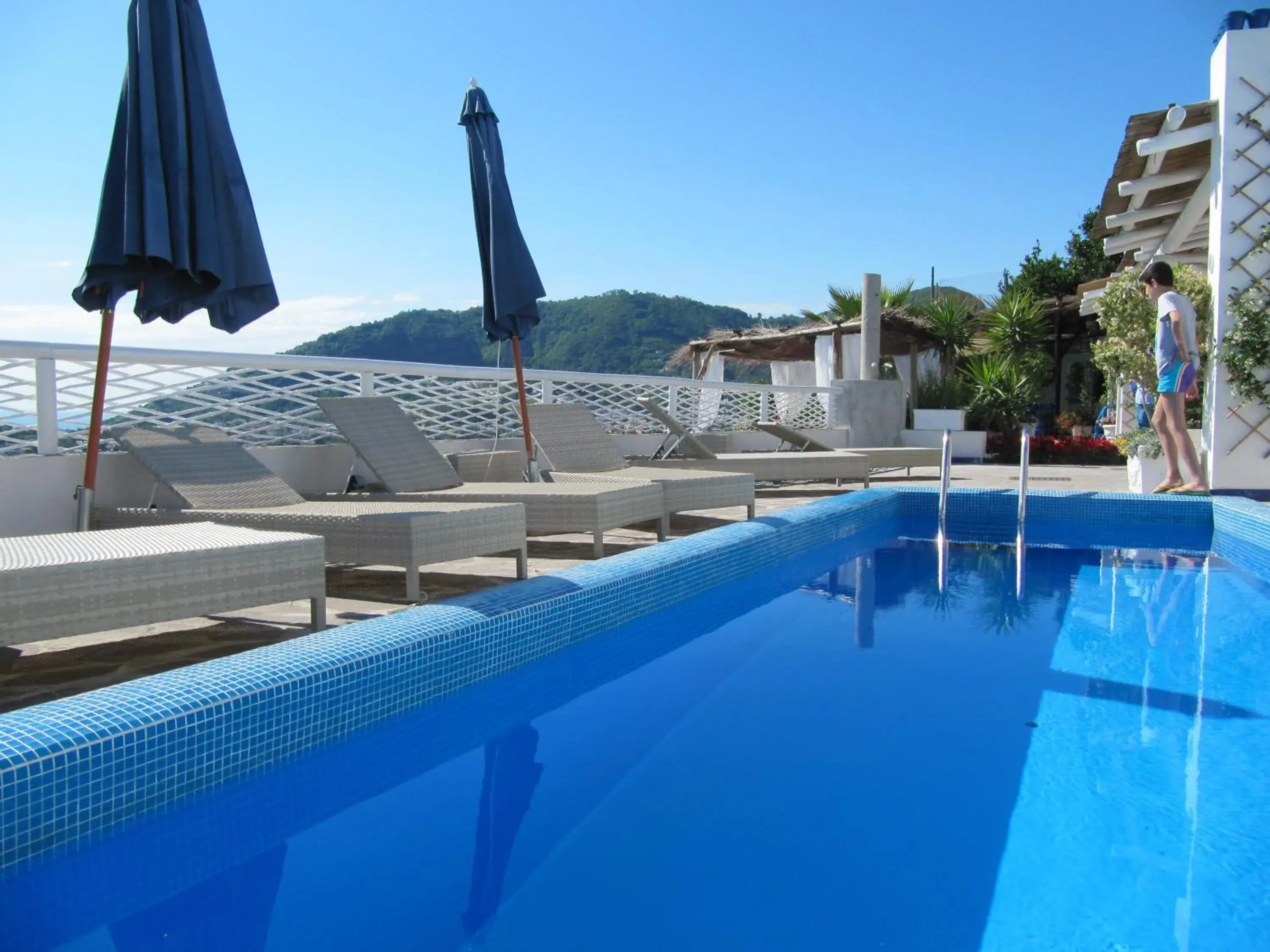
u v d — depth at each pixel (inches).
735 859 73.3
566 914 64.3
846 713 112.5
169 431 181.6
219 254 138.7
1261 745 101.3
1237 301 273.3
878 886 69.0
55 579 99.4
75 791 72.1
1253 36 268.7
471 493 195.2
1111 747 100.7
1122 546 253.9
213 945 59.8
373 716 100.3
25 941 60.1
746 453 394.3
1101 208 367.9
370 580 172.9
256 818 81.4
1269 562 211.0
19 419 178.1
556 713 112.8
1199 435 307.4
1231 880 70.3
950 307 702.5
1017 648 144.9
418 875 70.4
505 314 227.3
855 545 254.7
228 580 115.0
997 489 309.0
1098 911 65.3
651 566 156.9
